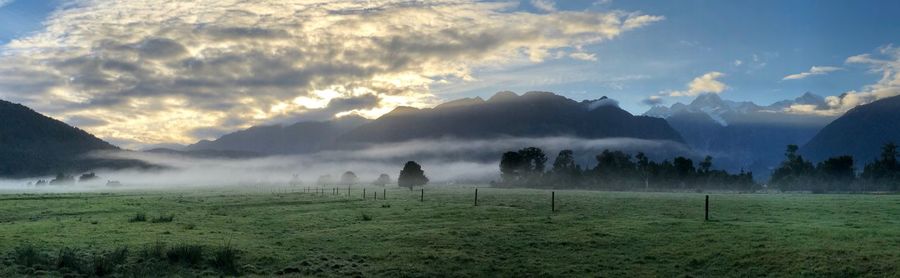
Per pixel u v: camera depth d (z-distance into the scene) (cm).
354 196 11612
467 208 6831
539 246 3844
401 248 3856
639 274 3162
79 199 10738
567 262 3444
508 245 3894
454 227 4756
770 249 3359
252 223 5384
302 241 4150
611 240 3919
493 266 3381
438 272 3278
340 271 3272
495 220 5300
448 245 3941
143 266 3191
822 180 19188
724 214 5581
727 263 3225
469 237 4212
